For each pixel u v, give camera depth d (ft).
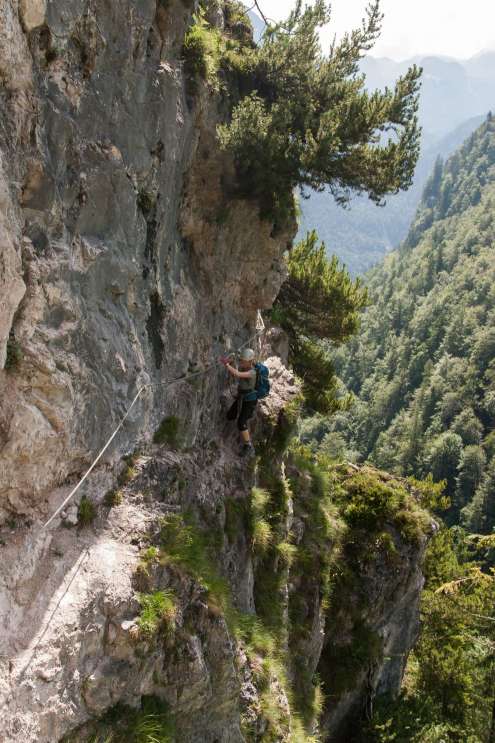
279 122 29.68
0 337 13.57
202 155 29.76
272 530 32.78
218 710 19.58
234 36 36.45
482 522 225.76
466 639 65.67
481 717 59.98
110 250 20.13
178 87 25.36
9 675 12.43
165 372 25.90
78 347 17.66
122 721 15.11
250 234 35.32
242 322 38.47
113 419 19.85
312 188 31.89
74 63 17.71
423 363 357.00
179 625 17.28
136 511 19.69
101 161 19.29
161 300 25.68
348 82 32.19
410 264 565.12
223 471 29.22
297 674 35.63
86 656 14.61
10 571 14.30
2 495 15.01
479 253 445.37
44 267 15.66
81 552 16.55
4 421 14.55
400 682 58.23
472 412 287.69
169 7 24.21
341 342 64.49
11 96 14.46
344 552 51.06
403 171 31.58
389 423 339.57
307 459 51.42
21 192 14.94
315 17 31.71
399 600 51.80
